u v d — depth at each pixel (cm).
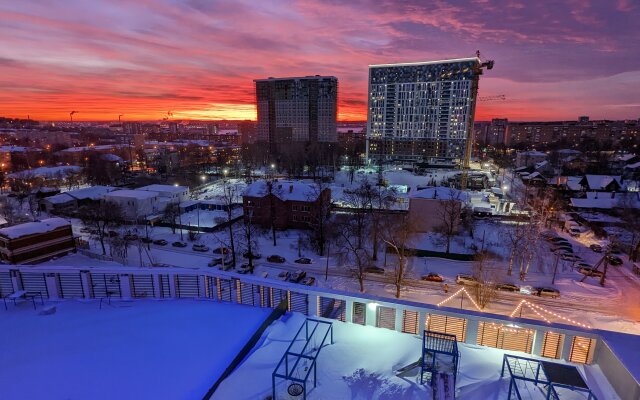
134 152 17312
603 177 8238
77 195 7556
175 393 1045
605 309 3409
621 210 6178
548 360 1157
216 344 1266
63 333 1372
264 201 5841
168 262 4606
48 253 4422
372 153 15125
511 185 9775
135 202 6462
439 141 14100
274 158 14188
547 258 4509
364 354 1182
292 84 16400
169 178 10800
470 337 1251
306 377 962
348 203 7269
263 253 4875
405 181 10506
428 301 3572
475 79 9962
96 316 1495
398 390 1009
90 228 5781
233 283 1596
